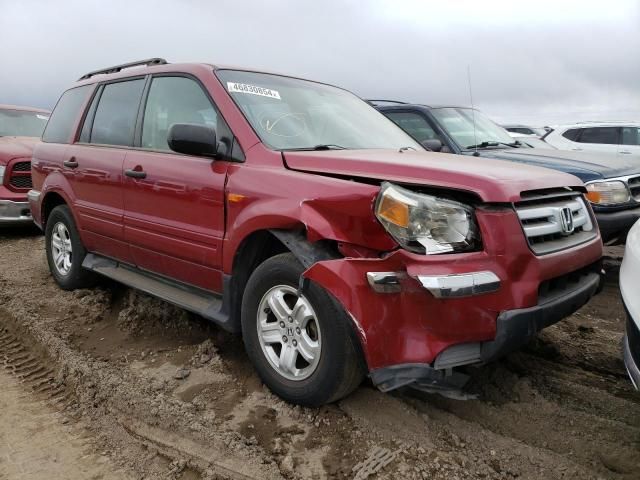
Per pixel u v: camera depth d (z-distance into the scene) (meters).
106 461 2.56
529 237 2.62
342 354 2.56
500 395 3.00
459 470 2.38
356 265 2.46
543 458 2.45
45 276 5.43
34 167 5.26
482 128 7.01
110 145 4.23
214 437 2.62
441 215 2.45
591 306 4.64
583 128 11.54
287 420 2.77
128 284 4.02
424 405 2.88
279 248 3.17
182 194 3.40
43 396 3.18
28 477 2.44
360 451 2.52
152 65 4.16
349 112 4.05
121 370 3.36
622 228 5.25
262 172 3.01
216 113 3.40
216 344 3.69
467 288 2.36
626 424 2.73
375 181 2.66
